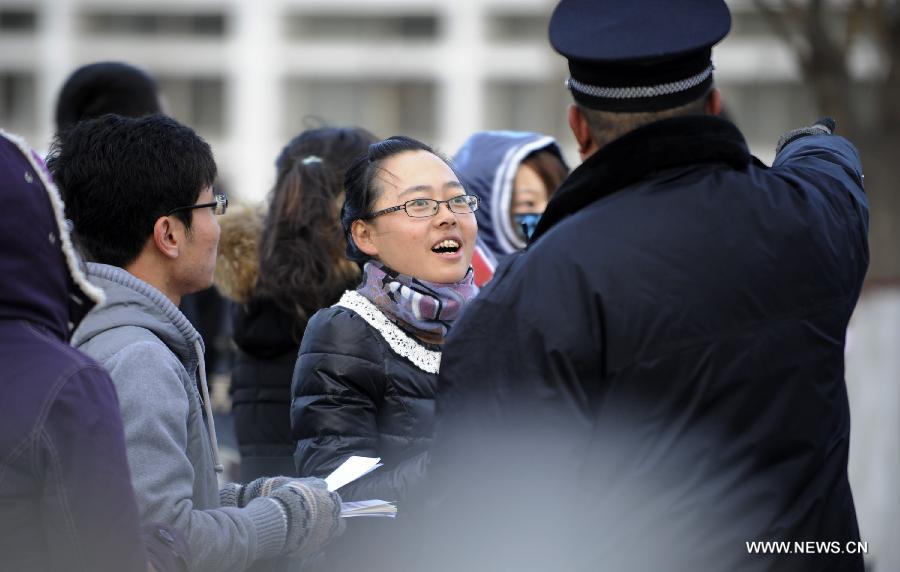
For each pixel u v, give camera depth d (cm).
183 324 648
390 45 7069
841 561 584
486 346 553
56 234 530
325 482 666
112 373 599
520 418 542
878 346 1217
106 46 7388
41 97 7412
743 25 6412
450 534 563
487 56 6981
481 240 1053
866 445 1197
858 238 600
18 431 495
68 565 498
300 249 880
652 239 554
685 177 574
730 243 558
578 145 608
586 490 551
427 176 751
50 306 524
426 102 7181
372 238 758
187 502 599
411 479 686
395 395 737
